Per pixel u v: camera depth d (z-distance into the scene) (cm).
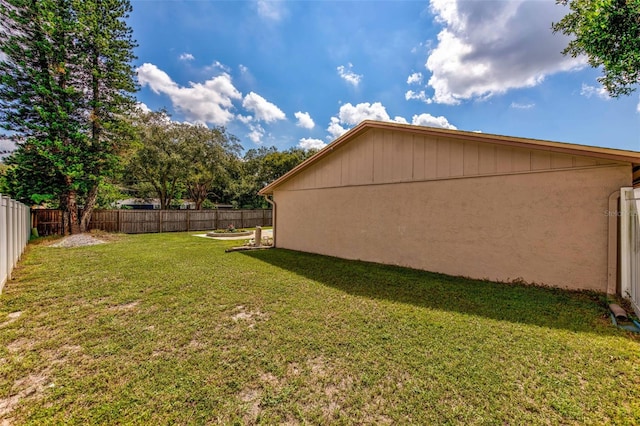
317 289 505
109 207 1697
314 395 220
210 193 2972
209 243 1191
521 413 197
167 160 1967
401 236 695
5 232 521
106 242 1195
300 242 986
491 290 486
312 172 938
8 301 438
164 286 522
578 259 459
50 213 1312
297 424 192
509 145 508
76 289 502
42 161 1176
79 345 302
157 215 1731
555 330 328
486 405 206
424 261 650
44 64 1158
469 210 578
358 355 278
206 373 249
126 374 248
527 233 508
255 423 193
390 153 715
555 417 194
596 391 220
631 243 382
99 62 1274
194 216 1902
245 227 2200
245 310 404
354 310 401
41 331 335
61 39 1152
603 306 397
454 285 522
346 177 826
